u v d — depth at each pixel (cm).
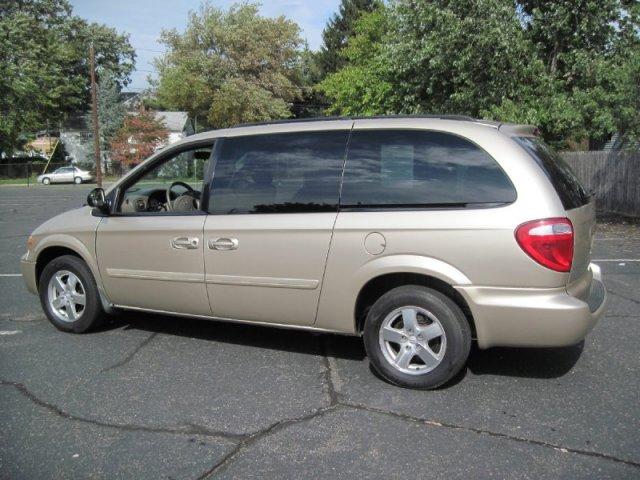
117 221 509
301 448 333
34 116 4694
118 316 605
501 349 490
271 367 458
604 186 1627
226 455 327
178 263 479
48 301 555
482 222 378
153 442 342
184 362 470
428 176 402
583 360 465
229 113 4859
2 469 314
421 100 2017
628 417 367
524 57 1703
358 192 419
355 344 509
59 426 362
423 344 404
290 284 436
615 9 1659
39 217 1723
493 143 391
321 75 5694
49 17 6069
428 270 389
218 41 4875
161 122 4828
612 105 1506
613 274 788
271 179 449
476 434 347
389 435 347
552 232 366
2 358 483
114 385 425
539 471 307
